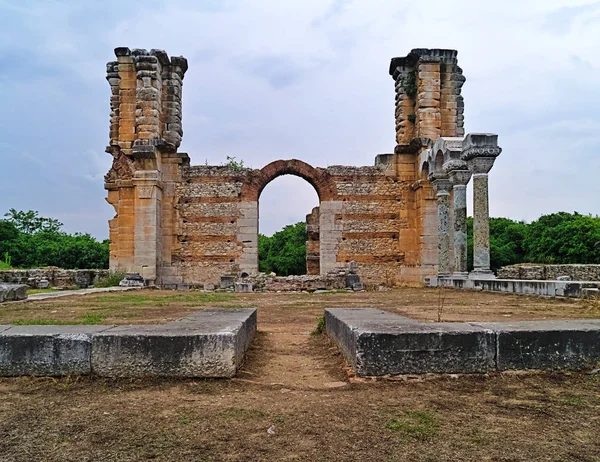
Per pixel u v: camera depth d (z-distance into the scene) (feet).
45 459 14.56
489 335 22.59
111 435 16.28
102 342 22.43
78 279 103.96
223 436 16.25
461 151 80.59
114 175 100.89
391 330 22.84
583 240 157.89
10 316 38.19
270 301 62.95
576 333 22.86
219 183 104.12
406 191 105.09
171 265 102.42
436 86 100.37
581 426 17.01
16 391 20.76
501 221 221.66
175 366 22.44
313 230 138.72
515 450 15.15
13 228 193.67
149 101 98.12
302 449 15.31
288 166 104.88
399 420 17.49
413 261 103.81
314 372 24.98
